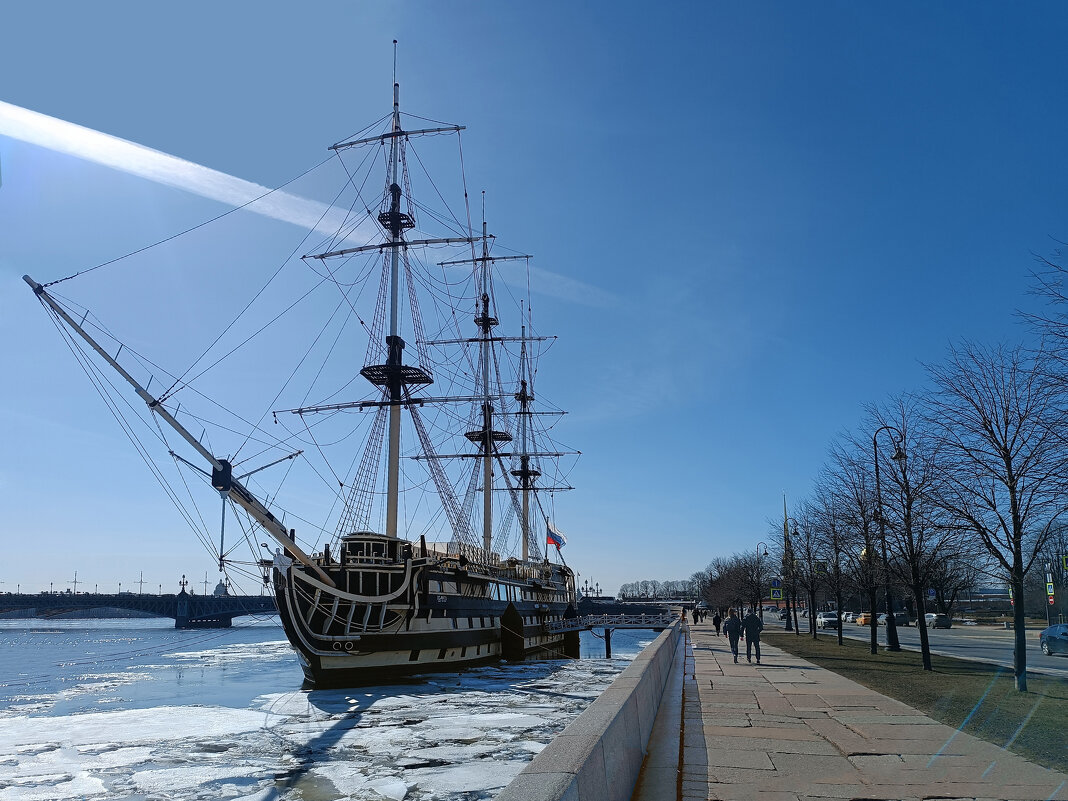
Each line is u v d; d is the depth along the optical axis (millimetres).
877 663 35125
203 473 40250
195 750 28203
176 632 191750
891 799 10203
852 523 42812
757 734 15430
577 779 6527
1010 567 23656
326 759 26094
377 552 51344
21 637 162250
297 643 47812
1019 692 22609
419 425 66938
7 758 27203
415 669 52656
